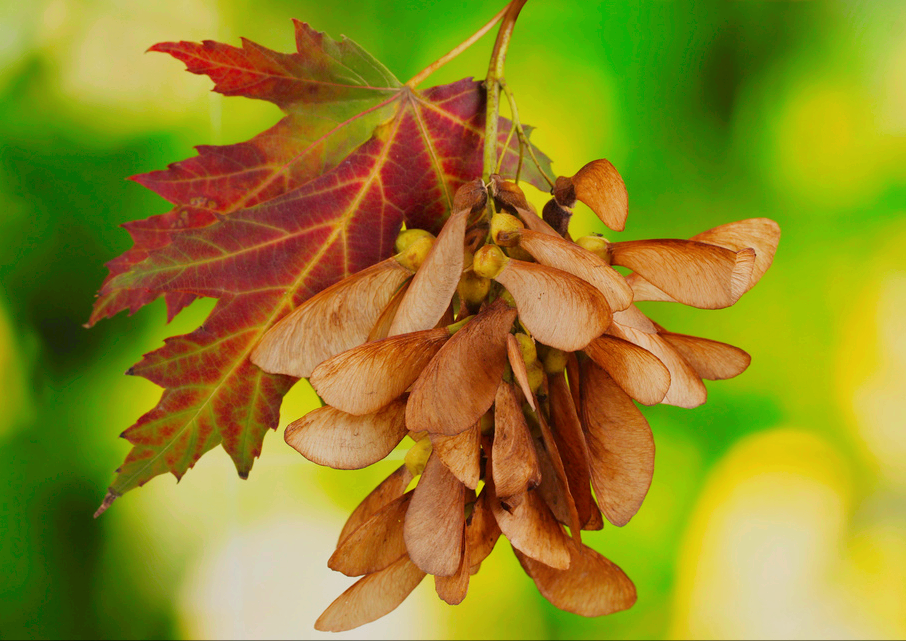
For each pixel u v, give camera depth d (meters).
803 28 0.97
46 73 0.90
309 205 0.67
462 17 0.95
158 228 0.66
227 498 0.97
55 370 0.91
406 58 0.95
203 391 0.66
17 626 0.91
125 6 0.91
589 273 0.62
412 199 0.68
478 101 0.68
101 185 0.92
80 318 0.91
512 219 0.64
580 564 0.65
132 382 0.93
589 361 0.64
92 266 0.92
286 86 0.67
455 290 0.63
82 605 0.93
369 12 0.94
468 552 0.63
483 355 0.62
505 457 0.62
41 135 0.90
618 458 0.64
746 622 0.97
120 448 0.93
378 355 0.62
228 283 0.66
